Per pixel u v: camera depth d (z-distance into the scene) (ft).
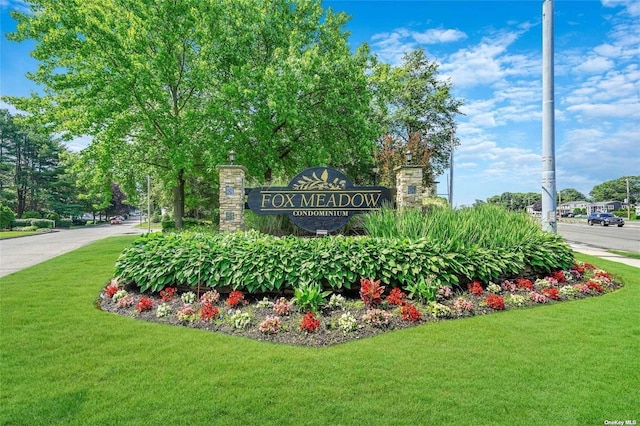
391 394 9.27
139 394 9.34
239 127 47.55
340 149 52.60
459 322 14.43
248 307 16.15
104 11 43.65
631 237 65.46
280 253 17.88
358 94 48.88
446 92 93.91
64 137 44.42
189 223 64.39
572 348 11.87
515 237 21.18
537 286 19.52
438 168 97.76
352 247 18.31
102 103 42.06
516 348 11.88
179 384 9.81
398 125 91.09
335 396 9.20
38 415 8.48
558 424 8.07
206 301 16.46
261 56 50.83
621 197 232.12
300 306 15.20
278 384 9.77
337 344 12.56
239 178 30.25
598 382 9.75
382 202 29.63
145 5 43.86
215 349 12.01
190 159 45.98
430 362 10.93
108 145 42.91
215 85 48.37
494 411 8.55
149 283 18.02
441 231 20.02
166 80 44.98
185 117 44.78
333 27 58.70
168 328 14.15
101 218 204.54
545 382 9.77
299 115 44.47
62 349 12.07
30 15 45.91
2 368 10.77
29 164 157.48
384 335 13.16
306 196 29.73
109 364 11.00
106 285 20.92
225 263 17.70
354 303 16.33
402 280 17.13
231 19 47.70
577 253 34.50
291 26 52.95
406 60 97.91
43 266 28.19
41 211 155.02
